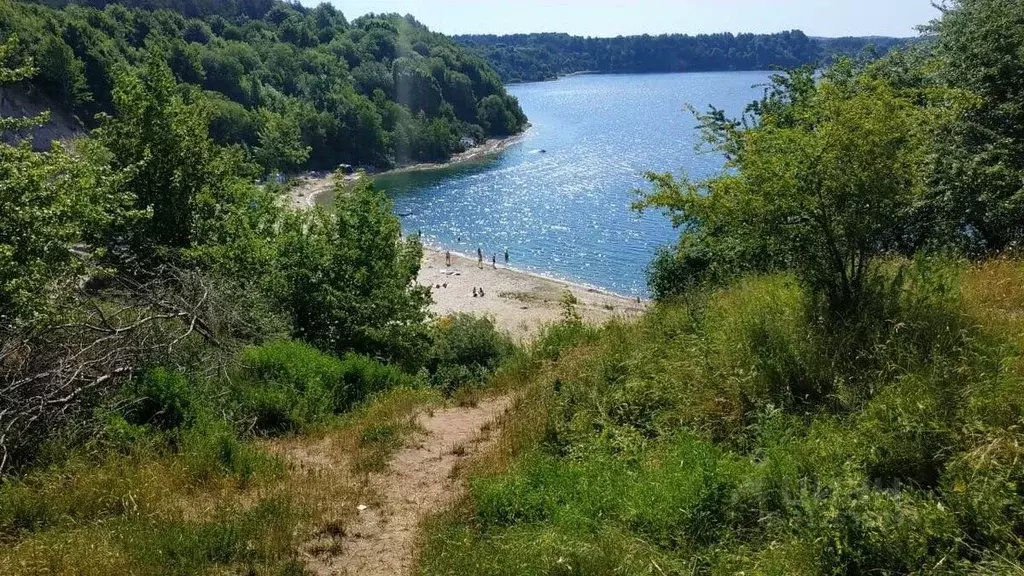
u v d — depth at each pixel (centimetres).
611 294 4012
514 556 454
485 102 11994
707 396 614
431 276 4434
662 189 709
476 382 1138
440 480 666
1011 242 888
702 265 1297
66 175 1005
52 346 828
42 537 531
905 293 638
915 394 491
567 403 723
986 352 518
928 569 359
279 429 889
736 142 727
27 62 1065
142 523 564
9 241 862
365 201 1644
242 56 9812
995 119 977
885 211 601
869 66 959
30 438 709
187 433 762
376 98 10038
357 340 1430
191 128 1627
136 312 1008
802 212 615
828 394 552
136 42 8844
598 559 430
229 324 1112
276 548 523
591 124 12862
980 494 385
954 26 1106
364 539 553
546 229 5700
